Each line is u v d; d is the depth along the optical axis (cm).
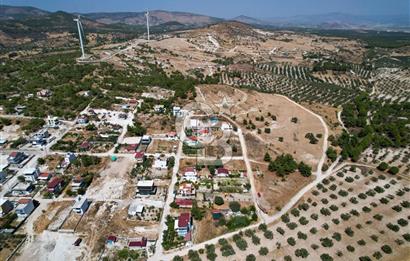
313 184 10962
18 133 14538
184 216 8906
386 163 12050
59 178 10912
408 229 8831
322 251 8081
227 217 9256
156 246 8200
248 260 7738
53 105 17000
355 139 13512
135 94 19088
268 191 10506
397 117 17275
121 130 14862
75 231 8719
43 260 7788
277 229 8812
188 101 17875
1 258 7806
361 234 8656
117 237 8481
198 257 7812
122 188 10631
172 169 11694
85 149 13100
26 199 9631
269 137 14262
